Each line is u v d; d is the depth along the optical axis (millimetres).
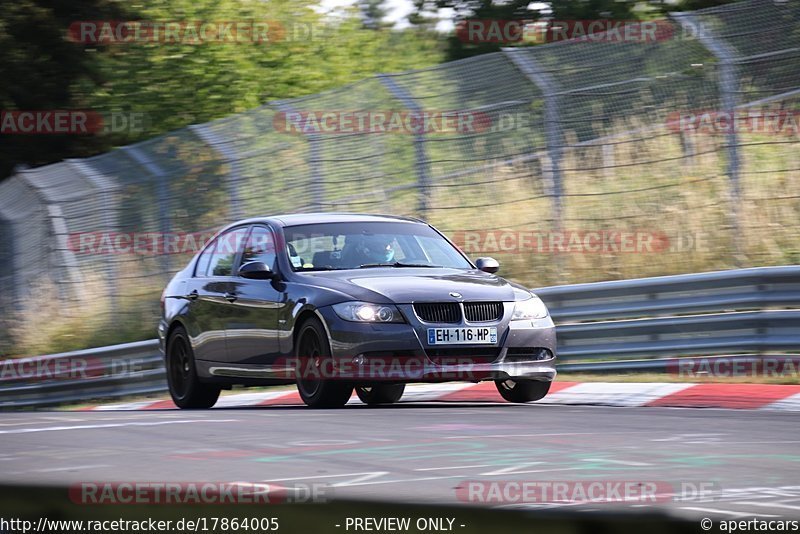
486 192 52750
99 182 57094
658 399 30906
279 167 50625
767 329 35406
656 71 45625
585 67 46344
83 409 45281
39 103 85312
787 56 43094
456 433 20391
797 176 50938
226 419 24484
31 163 86188
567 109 46656
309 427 22047
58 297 61250
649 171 53281
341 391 29250
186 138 53094
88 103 87000
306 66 91562
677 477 14117
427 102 48281
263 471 15289
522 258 51500
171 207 54906
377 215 34344
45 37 85250
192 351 34875
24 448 19141
